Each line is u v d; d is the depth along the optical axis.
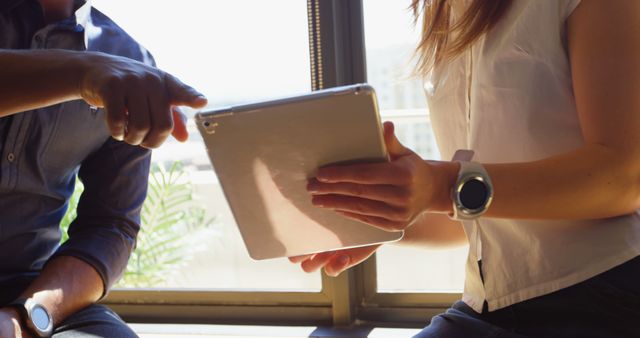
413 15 1.37
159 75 1.06
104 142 1.54
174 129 1.09
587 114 1.03
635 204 1.04
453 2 1.28
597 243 1.08
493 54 1.16
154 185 2.58
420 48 1.35
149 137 1.03
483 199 1.02
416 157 1.01
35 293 1.31
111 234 1.48
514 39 1.12
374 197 0.98
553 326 1.12
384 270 2.05
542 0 1.09
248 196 1.06
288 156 1.00
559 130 1.10
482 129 1.18
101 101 1.02
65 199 1.53
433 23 1.31
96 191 1.52
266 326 1.99
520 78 1.12
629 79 1.00
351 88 0.94
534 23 1.10
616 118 1.00
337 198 1.00
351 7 1.90
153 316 2.09
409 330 1.90
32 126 1.41
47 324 1.28
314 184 1.00
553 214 1.03
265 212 1.08
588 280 1.09
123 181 1.53
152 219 2.56
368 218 1.01
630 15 1.01
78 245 1.43
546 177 1.01
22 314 1.26
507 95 1.14
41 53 1.11
